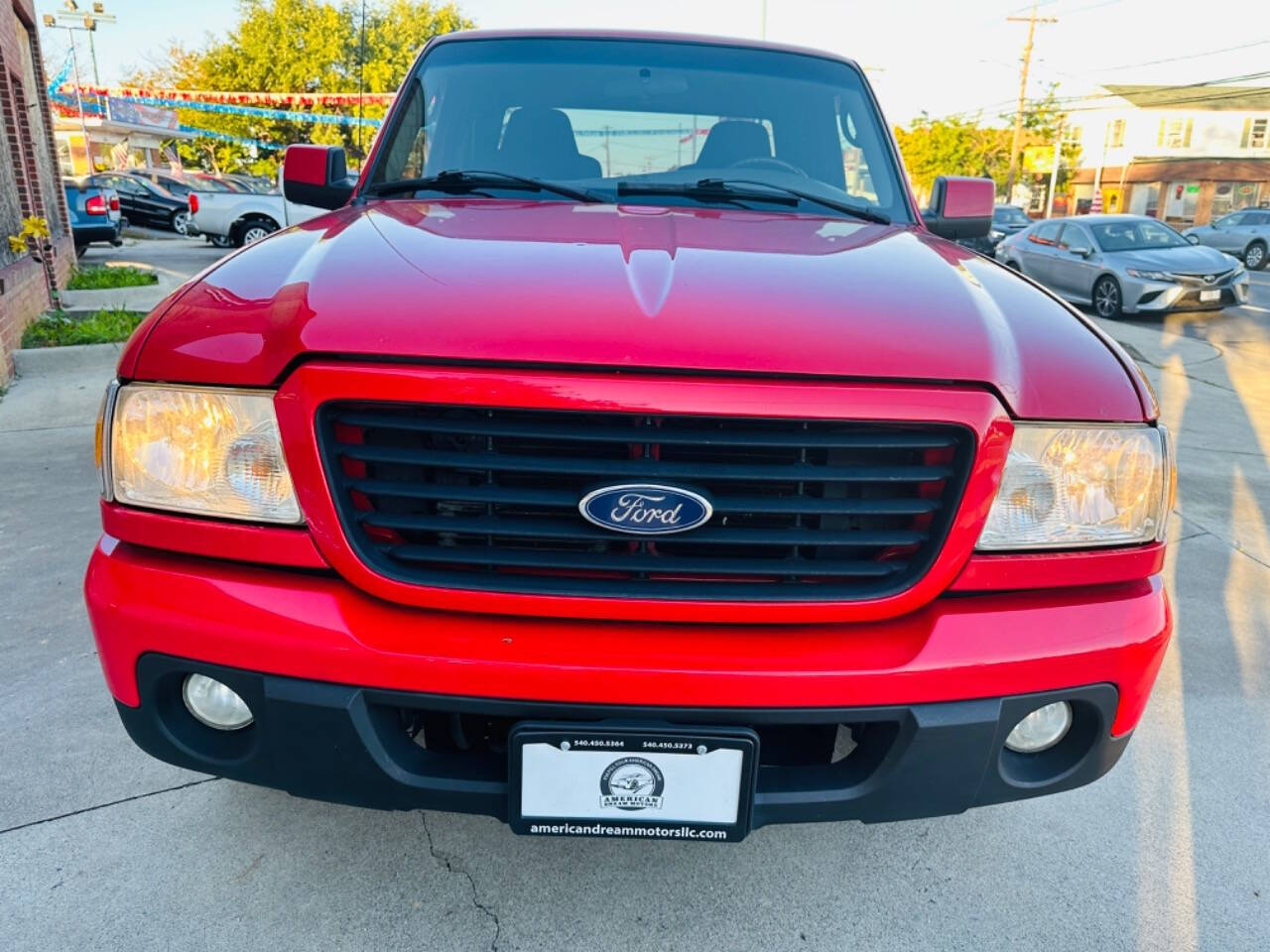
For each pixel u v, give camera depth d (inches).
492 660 56.6
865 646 58.7
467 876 76.7
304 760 59.9
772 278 66.4
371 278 63.2
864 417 56.6
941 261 76.5
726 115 105.8
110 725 95.9
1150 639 62.3
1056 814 87.2
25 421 214.4
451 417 56.9
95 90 1366.9
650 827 59.7
